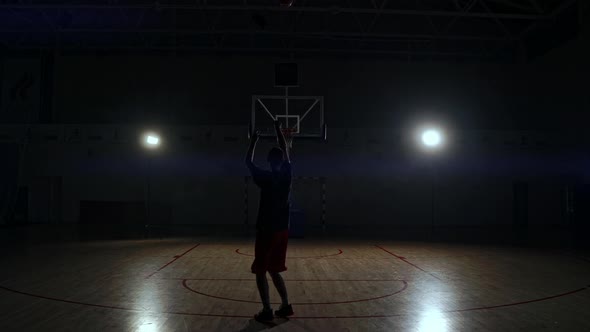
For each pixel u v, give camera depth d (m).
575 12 14.84
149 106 17.39
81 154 16.53
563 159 15.78
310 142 16.69
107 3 15.32
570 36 15.12
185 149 16.58
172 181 16.48
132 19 16.33
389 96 17.59
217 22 16.22
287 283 5.66
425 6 16.16
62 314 4.09
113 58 17.50
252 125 12.70
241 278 5.95
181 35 17.36
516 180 16.64
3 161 15.89
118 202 16.09
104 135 16.58
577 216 14.01
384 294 5.01
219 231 13.79
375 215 16.56
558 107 15.81
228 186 16.50
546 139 16.36
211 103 17.42
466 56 17.92
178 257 7.97
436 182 16.66
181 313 4.13
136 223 16.16
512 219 16.62
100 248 9.27
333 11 14.41
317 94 17.50
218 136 16.59
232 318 3.96
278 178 3.92
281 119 17.27
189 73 17.52
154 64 17.52
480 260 7.80
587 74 14.28
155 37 17.44
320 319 3.94
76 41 17.44
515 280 5.91
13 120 17.38
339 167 16.62
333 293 5.06
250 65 17.53
